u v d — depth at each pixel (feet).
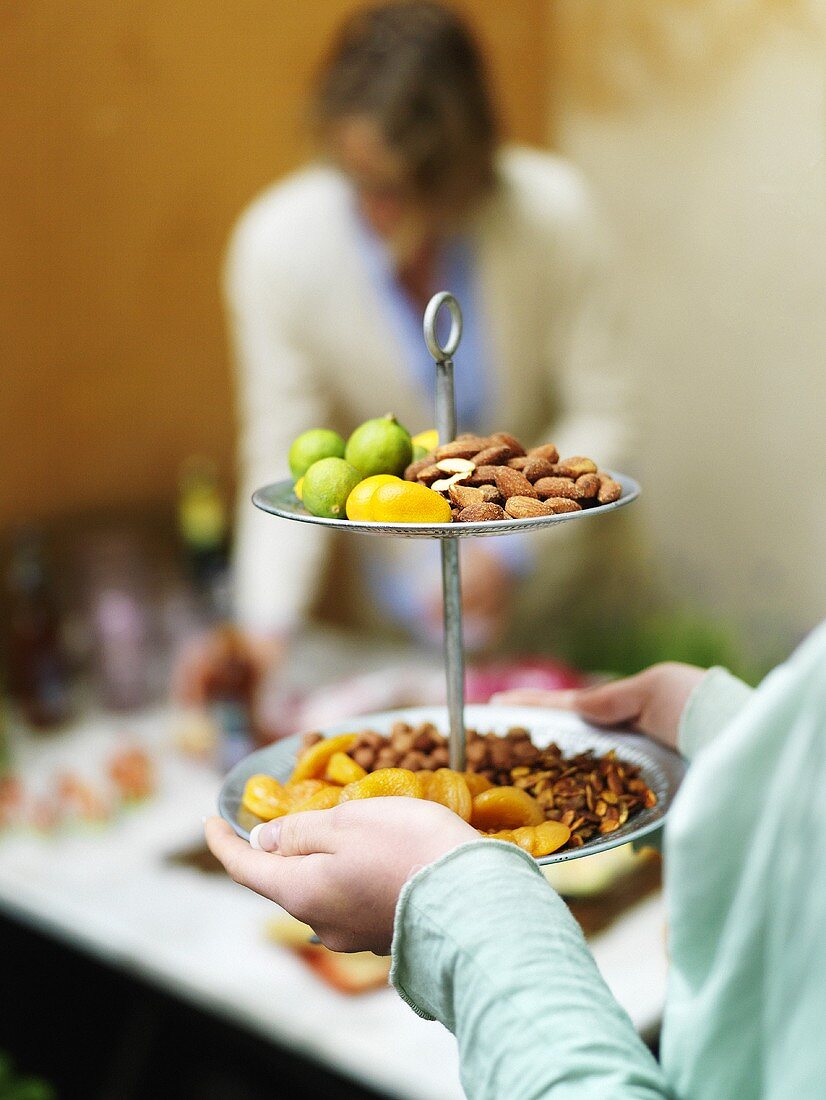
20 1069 6.14
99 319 9.00
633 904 4.95
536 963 2.23
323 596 9.98
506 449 2.92
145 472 9.48
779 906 2.09
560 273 7.80
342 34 7.07
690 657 8.17
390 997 4.68
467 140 6.77
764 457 11.49
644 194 11.71
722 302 11.42
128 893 5.41
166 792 6.33
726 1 10.73
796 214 10.74
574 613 8.69
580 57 11.85
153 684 7.48
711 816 2.12
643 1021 4.29
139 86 8.86
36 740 7.06
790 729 2.10
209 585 8.32
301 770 3.01
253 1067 5.96
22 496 8.75
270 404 8.02
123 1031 6.36
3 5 8.04
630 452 8.22
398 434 2.93
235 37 9.33
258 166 9.73
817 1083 2.05
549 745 3.18
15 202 8.38
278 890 2.54
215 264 9.64
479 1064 2.22
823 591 11.38
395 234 7.13
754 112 10.78
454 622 2.96
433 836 2.41
